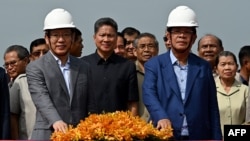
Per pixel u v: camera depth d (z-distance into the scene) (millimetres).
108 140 13102
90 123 13359
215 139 15867
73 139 13258
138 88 18375
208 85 15938
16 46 19078
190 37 15781
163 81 15727
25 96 17656
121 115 13484
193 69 15859
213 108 15977
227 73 18625
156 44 19578
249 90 17391
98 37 17984
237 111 18516
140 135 13219
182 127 15609
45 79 15641
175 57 15891
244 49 20000
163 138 13516
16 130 17734
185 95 15703
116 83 17828
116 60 18047
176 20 15766
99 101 17734
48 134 15250
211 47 20016
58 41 15742
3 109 16984
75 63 16031
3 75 17016
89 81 16078
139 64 19391
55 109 15344
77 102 15781
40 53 19812
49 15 15891
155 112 15273
